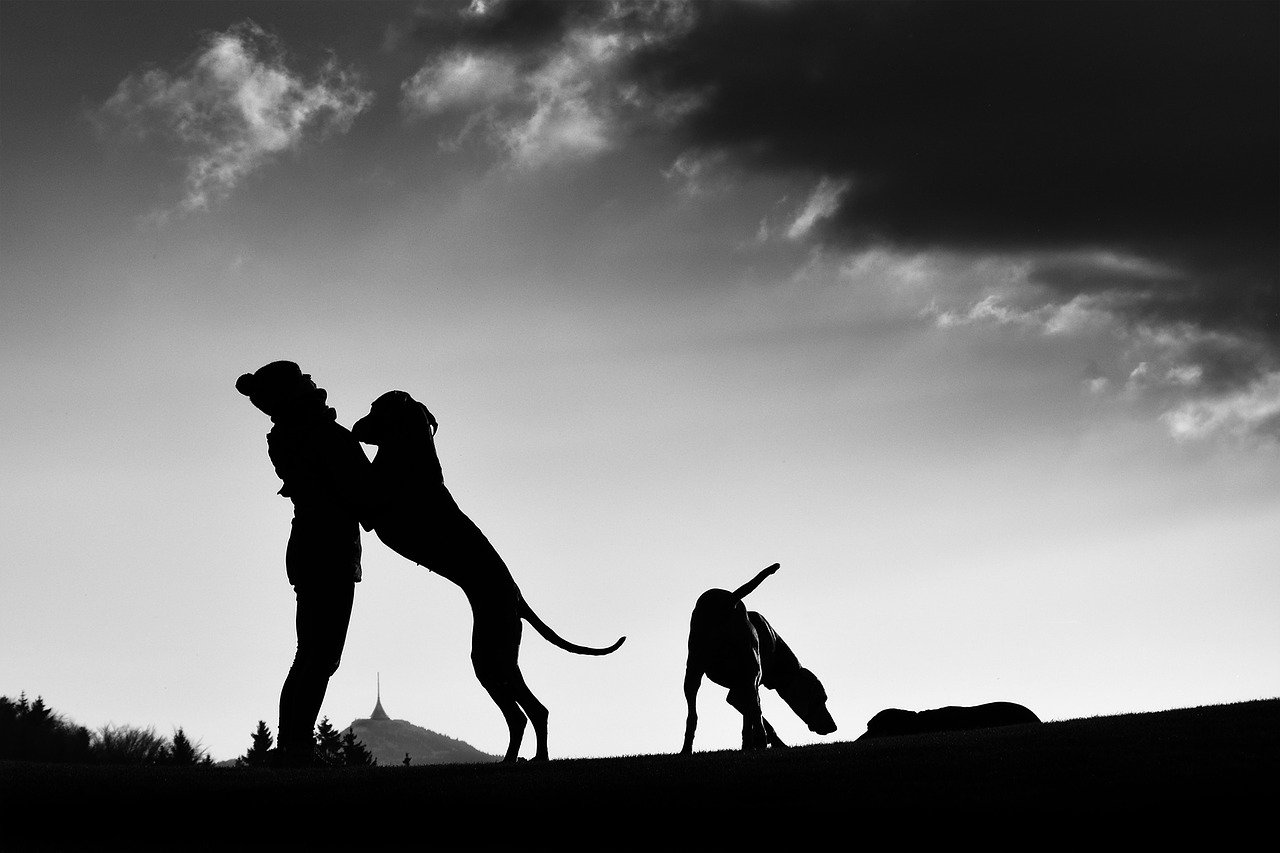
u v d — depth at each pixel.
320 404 20.11
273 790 15.30
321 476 19.42
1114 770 13.30
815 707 23.23
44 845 13.45
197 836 13.69
